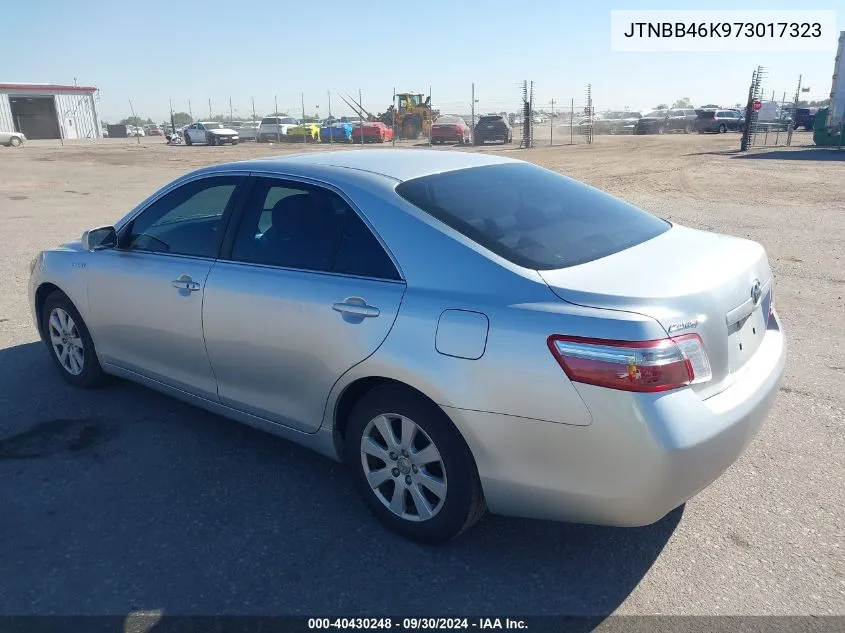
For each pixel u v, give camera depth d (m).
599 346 2.47
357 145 38.53
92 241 4.21
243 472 3.71
